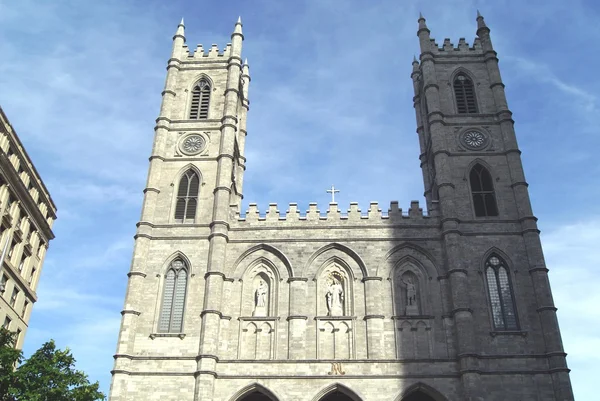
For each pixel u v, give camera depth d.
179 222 58.12
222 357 50.81
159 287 54.31
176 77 68.12
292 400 48.34
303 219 57.41
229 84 66.50
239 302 53.72
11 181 62.31
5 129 61.03
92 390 40.78
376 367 49.41
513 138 60.91
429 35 69.00
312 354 50.91
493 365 49.03
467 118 63.09
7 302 61.38
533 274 52.84
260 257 55.81
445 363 49.38
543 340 50.06
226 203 58.03
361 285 53.94
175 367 50.09
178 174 61.16
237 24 71.75
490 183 59.25
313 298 53.50
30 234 68.12
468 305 51.06
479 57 67.69
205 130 63.78
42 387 38.66
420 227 56.41
